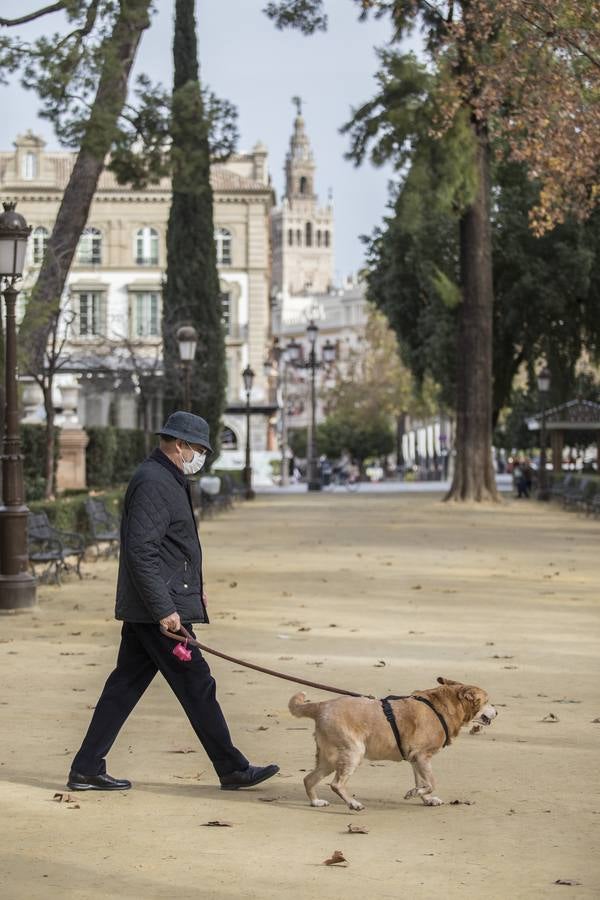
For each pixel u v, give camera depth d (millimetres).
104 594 17516
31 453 32125
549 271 47125
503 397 51250
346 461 72562
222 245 93125
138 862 6031
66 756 8211
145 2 27047
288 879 5770
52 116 27875
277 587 18281
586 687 10555
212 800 7191
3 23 26859
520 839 6367
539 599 16828
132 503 7406
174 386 45469
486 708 7020
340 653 12336
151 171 30312
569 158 24250
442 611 15594
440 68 31672
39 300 28203
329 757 6891
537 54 24203
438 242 47656
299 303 192000
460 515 37875
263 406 82188
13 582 15453
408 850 6199
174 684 7430
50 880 5766
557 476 50688
